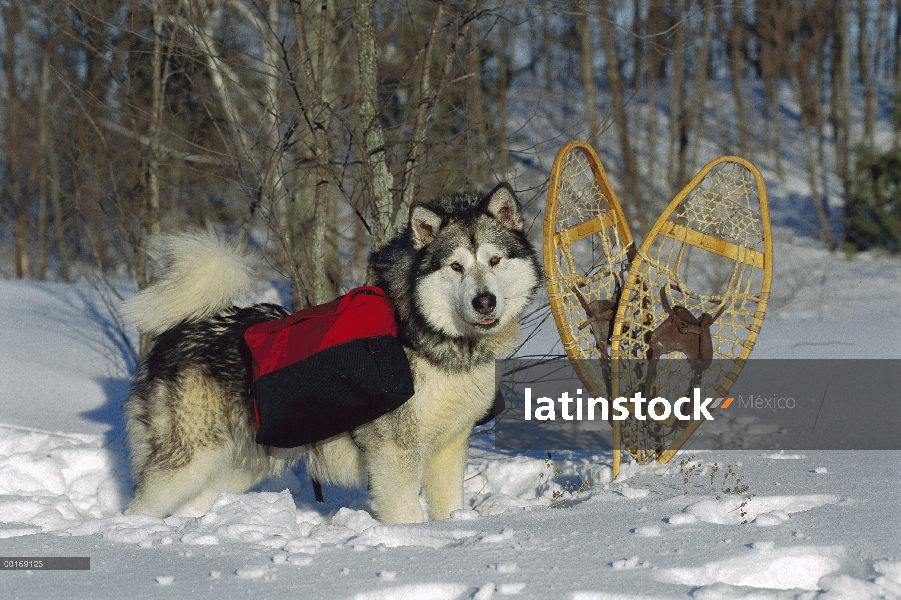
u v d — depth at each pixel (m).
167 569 2.83
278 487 5.42
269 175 5.72
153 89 6.97
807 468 4.41
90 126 7.58
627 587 2.56
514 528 3.40
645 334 4.79
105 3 6.60
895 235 18.17
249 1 6.15
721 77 34.12
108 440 5.39
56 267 16.53
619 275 4.92
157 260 4.61
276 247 6.34
